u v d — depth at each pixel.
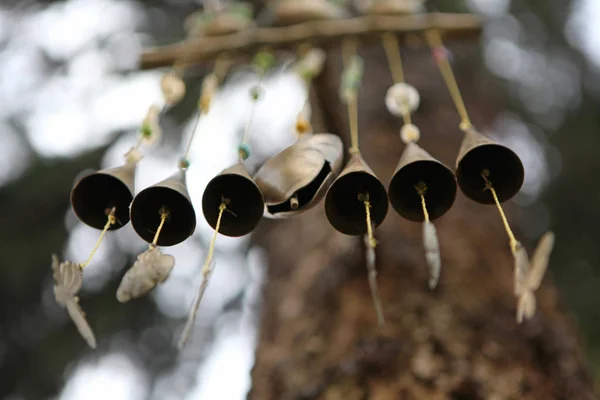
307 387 0.91
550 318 0.97
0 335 1.95
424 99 1.36
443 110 1.35
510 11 2.32
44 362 1.92
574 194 2.28
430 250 0.74
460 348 0.90
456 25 1.00
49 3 2.04
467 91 1.52
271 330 1.03
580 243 2.27
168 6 2.10
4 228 1.86
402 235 1.04
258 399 0.94
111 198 0.79
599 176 2.25
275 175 0.77
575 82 2.38
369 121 1.29
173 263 0.75
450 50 1.72
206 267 0.73
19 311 1.96
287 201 0.77
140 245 1.92
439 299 0.96
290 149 0.79
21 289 1.90
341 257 1.03
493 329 0.93
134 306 1.96
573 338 0.97
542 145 2.36
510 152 0.75
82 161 1.86
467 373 0.88
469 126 0.82
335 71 1.20
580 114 2.34
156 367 2.06
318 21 1.00
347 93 0.97
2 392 1.94
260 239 1.48
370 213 0.76
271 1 1.10
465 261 1.02
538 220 2.31
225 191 0.76
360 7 1.09
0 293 1.91
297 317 1.00
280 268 1.14
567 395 0.90
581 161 2.24
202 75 1.82
